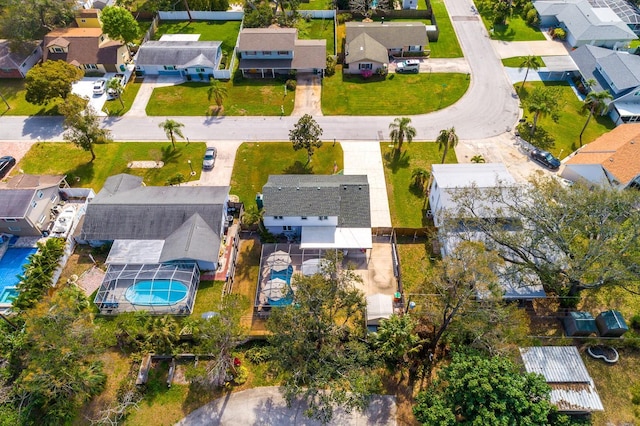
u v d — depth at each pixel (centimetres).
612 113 7375
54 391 4012
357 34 8725
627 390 4322
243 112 7631
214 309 5016
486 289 3919
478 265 3941
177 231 5459
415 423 4200
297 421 4247
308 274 5072
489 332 4009
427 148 6950
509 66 8506
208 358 4609
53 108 7781
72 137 6412
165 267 5147
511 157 6806
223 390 4447
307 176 6062
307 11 9812
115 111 7644
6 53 8269
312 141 6344
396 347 4319
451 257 4200
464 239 4875
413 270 5394
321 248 5353
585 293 5094
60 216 5856
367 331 4744
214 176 6538
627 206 4481
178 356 4594
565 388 4012
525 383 3641
